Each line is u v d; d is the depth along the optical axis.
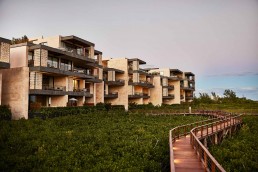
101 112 39.91
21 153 16.73
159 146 20.11
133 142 20.91
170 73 81.25
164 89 73.75
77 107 37.69
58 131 23.78
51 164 14.95
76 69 44.97
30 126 24.48
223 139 28.92
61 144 19.11
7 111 28.05
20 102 29.92
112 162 15.70
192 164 13.59
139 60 62.56
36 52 33.00
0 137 19.73
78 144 19.45
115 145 19.92
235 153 22.17
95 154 17.33
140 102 63.66
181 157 15.20
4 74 31.44
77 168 14.28
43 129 24.23
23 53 32.75
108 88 58.50
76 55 39.38
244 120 41.84
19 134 21.28
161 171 15.38
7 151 17.00
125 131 26.39
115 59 59.53
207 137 23.28
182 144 19.81
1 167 14.03
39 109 31.73
